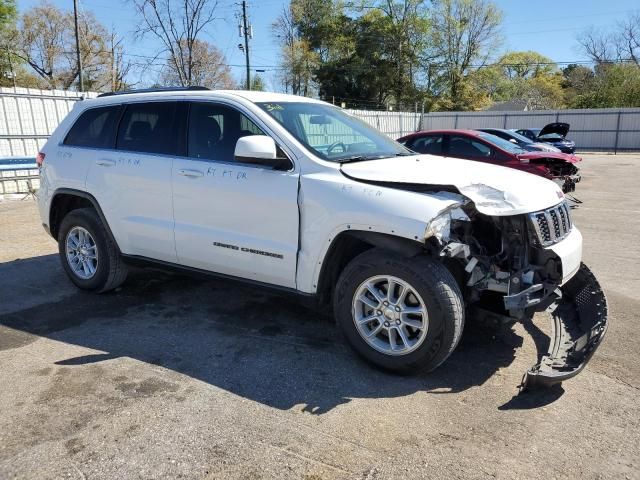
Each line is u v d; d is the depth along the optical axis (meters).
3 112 11.90
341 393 3.29
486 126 36.38
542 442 2.78
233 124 4.13
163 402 3.18
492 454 2.69
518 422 2.97
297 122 4.09
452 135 10.31
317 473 2.55
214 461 2.63
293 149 3.79
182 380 3.45
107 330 4.27
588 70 63.78
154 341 4.07
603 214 9.74
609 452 2.70
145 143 4.59
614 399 3.21
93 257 5.06
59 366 3.64
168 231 4.37
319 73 51.88
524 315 3.46
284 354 3.84
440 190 3.38
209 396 3.25
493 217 3.53
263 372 3.56
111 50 43.69
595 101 46.38
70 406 3.13
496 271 3.44
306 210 3.64
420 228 3.15
